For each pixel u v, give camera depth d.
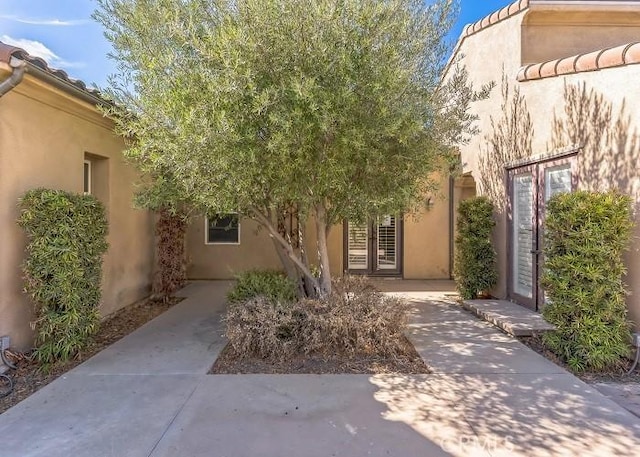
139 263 8.06
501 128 7.80
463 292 8.14
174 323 6.67
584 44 7.04
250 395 3.97
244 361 4.86
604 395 3.96
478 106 8.80
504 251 7.75
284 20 4.11
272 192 4.87
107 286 6.88
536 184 6.70
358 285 6.50
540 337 5.68
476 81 8.80
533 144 6.75
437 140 5.36
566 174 6.05
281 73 4.23
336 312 5.12
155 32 4.64
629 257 4.71
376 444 3.15
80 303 4.86
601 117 5.19
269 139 4.31
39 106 5.15
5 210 4.61
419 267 11.47
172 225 8.30
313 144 4.43
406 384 4.21
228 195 4.52
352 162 4.78
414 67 4.96
